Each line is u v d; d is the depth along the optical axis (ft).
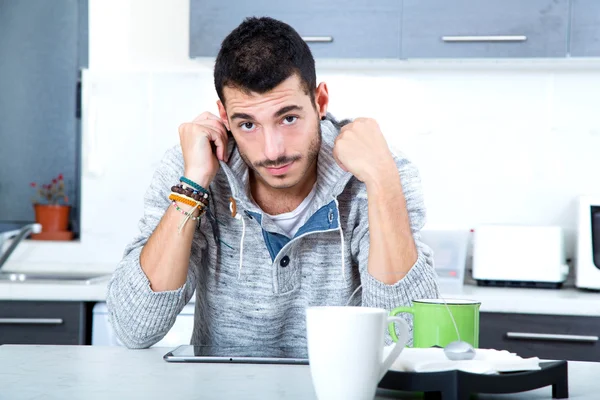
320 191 4.59
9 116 10.48
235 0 8.65
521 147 9.20
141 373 3.50
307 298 4.82
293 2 8.59
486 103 9.23
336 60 8.76
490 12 8.31
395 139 9.36
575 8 8.18
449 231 8.32
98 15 9.64
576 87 9.09
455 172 9.29
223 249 4.86
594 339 7.28
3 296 7.72
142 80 9.57
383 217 4.35
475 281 8.89
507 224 9.00
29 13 10.43
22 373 3.48
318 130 4.40
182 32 9.57
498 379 2.93
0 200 10.47
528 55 8.27
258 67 4.05
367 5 8.50
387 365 2.91
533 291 7.95
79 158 10.47
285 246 4.56
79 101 10.42
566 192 9.13
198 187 4.50
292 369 3.63
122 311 4.42
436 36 8.41
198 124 4.64
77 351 4.14
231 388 3.17
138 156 9.62
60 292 7.70
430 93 9.31
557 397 3.10
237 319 4.86
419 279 4.37
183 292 4.50
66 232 10.02
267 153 4.20
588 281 7.92
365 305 4.46
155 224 4.80
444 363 3.05
